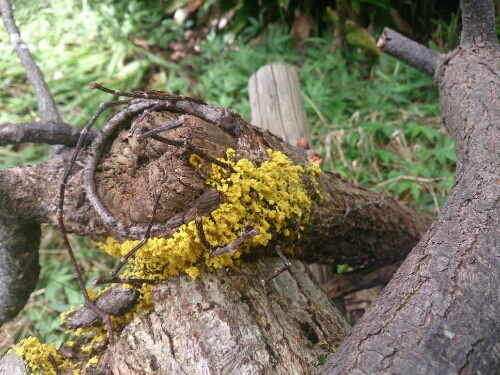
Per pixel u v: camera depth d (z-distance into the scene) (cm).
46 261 63
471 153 30
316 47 81
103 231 33
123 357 27
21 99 77
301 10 84
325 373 22
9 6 46
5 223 35
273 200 29
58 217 30
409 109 69
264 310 29
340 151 66
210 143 28
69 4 87
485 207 26
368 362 21
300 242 33
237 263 30
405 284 24
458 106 35
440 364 21
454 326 22
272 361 26
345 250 39
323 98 70
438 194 62
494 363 22
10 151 71
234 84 74
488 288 23
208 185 27
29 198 33
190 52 86
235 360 26
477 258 24
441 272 24
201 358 26
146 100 29
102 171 31
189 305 28
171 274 30
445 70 38
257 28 82
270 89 57
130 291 31
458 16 74
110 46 84
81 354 31
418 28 79
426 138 67
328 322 30
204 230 27
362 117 70
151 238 28
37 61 80
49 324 56
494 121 31
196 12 90
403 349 21
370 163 65
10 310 42
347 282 48
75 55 82
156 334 28
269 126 56
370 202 39
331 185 36
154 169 28
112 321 32
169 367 26
